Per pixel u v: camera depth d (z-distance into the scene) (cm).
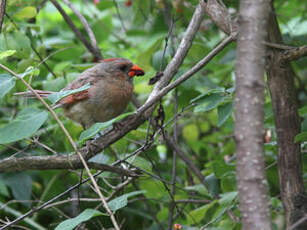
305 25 1258
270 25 784
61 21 1422
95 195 1050
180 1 1064
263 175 463
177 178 1194
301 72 1466
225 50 1096
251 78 465
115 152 1008
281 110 772
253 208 458
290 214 753
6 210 1059
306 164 916
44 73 1220
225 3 977
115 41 1494
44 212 1108
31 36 1165
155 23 1295
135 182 1062
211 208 1045
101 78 964
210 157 1245
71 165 742
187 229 880
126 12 1608
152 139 809
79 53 1324
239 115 468
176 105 936
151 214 1073
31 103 934
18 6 1113
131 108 1271
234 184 927
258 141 464
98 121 981
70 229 628
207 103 817
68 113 979
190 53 1076
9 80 685
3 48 991
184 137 1302
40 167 727
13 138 638
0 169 709
